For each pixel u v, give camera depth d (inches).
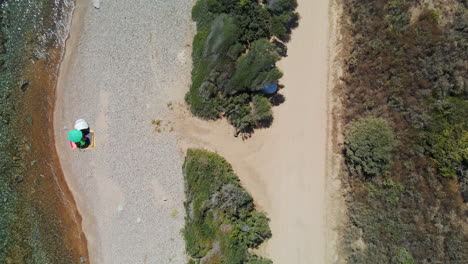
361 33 696.4
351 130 676.7
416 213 641.6
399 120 653.3
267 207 713.0
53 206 743.1
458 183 621.9
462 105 619.2
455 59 629.0
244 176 717.9
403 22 663.1
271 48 671.8
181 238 729.6
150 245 735.1
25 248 716.7
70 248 741.3
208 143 727.1
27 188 732.0
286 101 716.7
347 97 701.9
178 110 735.7
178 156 735.7
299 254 704.4
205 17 714.2
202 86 700.7
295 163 713.6
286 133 715.4
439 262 622.5
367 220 674.8
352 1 708.7
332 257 699.4
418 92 644.7
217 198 681.6
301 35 722.8
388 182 654.5
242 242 684.1
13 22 740.7
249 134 720.3
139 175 743.1
